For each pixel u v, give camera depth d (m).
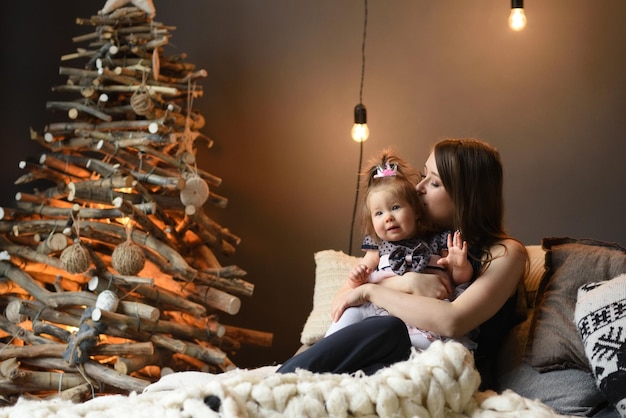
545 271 2.48
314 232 3.76
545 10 3.50
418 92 3.65
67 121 3.78
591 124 3.46
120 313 3.04
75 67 3.80
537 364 2.29
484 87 3.57
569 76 3.48
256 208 3.82
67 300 3.10
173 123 3.38
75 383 3.05
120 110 3.36
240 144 3.84
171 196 3.32
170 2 3.86
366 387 1.79
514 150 3.54
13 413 1.85
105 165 3.19
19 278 3.20
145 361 3.07
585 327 2.20
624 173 3.42
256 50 3.81
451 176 2.48
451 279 2.47
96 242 3.33
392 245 2.53
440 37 3.62
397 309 2.31
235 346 3.40
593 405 2.19
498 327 2.44
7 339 3.40
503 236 2.47
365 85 3.70
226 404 1.69
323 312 2.88
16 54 3.76
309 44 3.76
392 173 2.56
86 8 3.81
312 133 3.76
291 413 1.74
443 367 1.85
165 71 3.55
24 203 3.32
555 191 3.50
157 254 3.22
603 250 2.43
